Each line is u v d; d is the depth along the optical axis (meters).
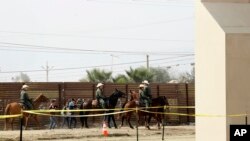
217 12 25.33
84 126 53.06
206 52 25.59
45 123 51.94
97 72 95.19
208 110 25.31
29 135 38.53
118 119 54.19
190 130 45.62
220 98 24.19
